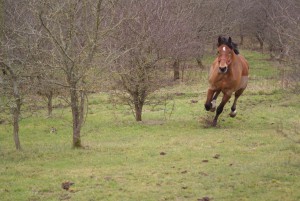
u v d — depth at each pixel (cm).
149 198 726
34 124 1645
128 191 762
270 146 1105
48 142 1345
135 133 1386
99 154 1062
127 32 1487
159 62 1583
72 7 1067
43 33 1197
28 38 1166
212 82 1415
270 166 902
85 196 738
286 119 1521
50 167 938
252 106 1841
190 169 895
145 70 1539
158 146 1148
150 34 1527
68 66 1091
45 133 1505
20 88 1174
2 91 1124
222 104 1427
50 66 1103
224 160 971
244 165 917
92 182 815
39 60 1164
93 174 870
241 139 1209
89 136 1374
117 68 1484
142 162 975
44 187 785
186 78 2847
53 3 1087
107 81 1380
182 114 1730
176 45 1756
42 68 1145
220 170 880
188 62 3631
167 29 1620
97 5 1080
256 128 1391
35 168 926
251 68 3412
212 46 4294
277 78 2589
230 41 1386
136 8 1512
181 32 2122
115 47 1407
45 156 1048
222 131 1350
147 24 1538
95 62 1197
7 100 1268
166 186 785
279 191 743
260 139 1201
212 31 3441
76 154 1061
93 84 1227
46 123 1661
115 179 833
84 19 1145
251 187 769
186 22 2320
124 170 899
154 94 2033
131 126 1506
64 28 1151
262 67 3447
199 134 1313
